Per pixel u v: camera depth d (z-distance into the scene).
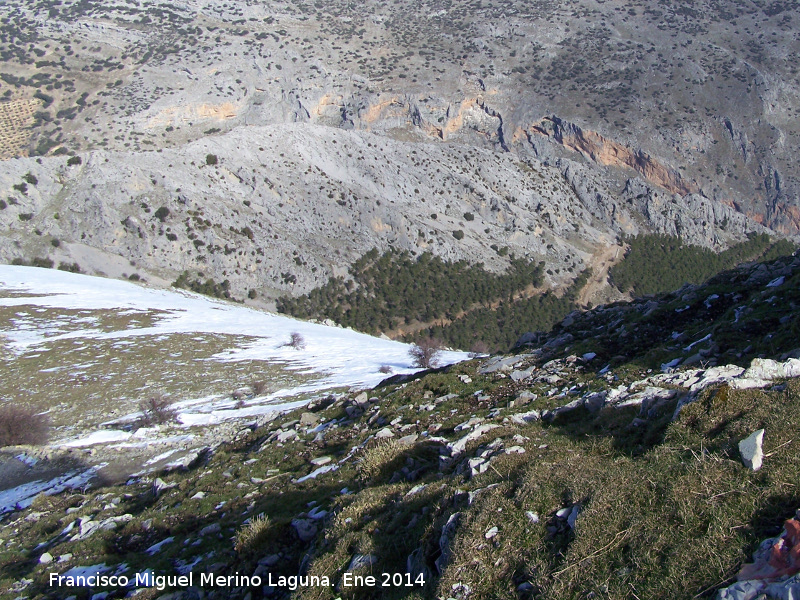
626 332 19.55
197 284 102.38
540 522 7.59
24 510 20.80
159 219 106.62
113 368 44.41
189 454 23.53
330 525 10.30
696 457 7.66
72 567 13.34
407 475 12.09
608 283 133.62
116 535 14.65
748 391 9.07
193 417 33.06
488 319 115.50
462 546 7.62
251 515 12.84
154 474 22.44
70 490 23.45
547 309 120.75
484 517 7.95
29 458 27.80
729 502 6.71
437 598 7.19
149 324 57.81
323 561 9.22
